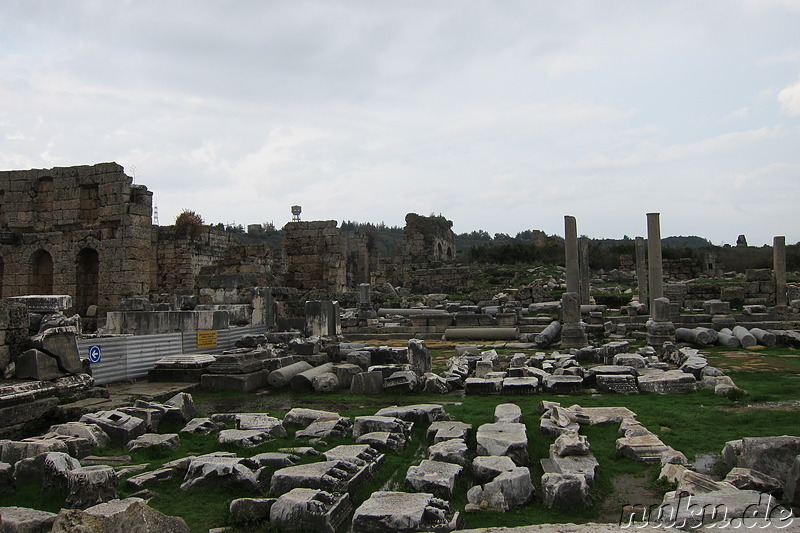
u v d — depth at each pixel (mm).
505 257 65000
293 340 18812
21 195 32000
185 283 37688
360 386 14414
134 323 19297
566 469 7523
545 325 27906
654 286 23703
